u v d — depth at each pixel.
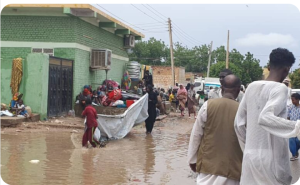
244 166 3.93
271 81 3.92
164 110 22.03
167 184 7.29
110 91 17.70
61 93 16.77
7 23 18.12
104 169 8.34
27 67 15.05
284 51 3.97
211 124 4.46
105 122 12.19
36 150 10.10
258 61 54.97
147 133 14.51
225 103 4.48
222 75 6.30
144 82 27.84
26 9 17.80
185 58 66.62
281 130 3.62
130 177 7.73
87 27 19.50
